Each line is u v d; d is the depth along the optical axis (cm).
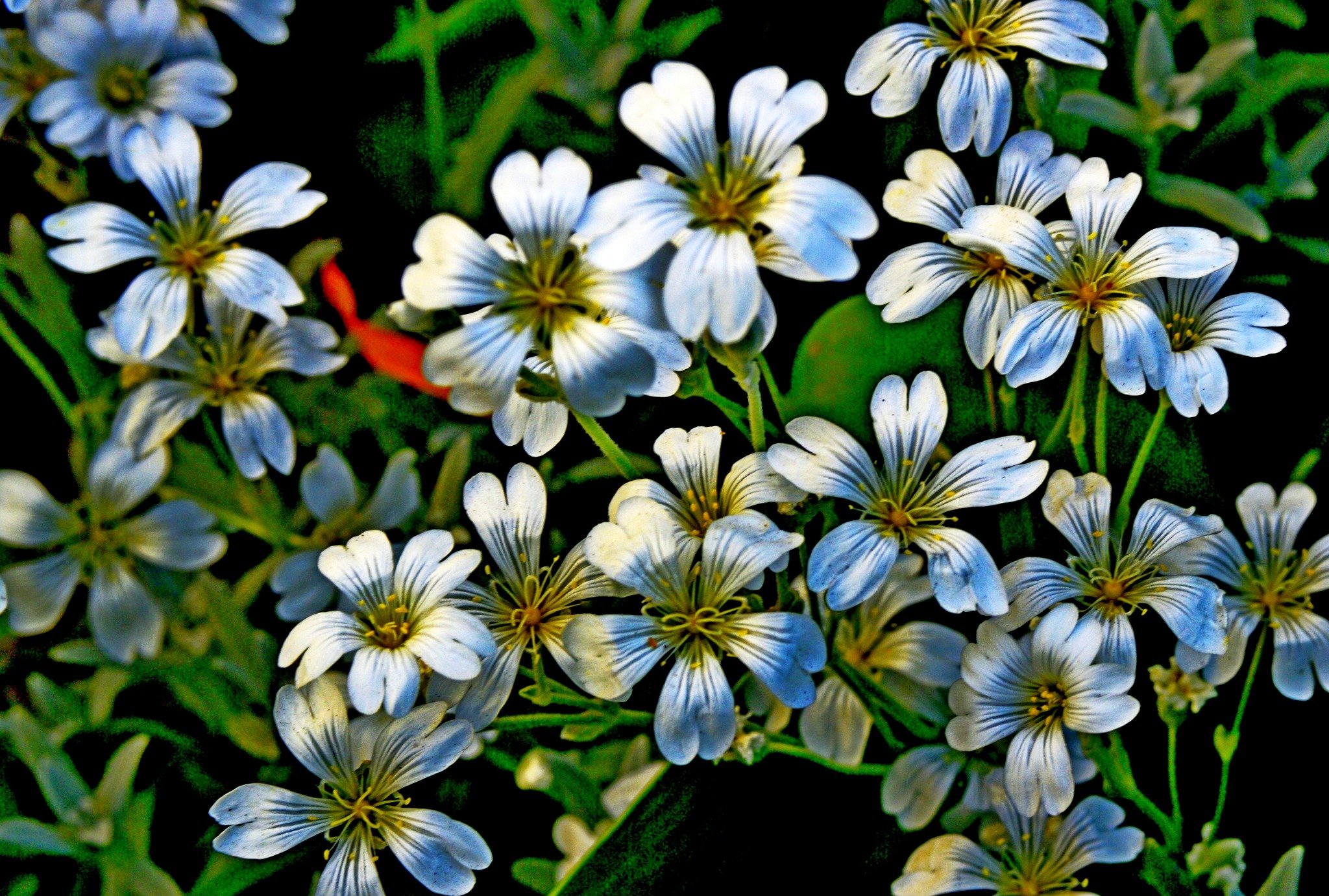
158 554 37
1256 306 36
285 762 37
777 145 35
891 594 38
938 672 38
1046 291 36
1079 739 37
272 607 37
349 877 36
